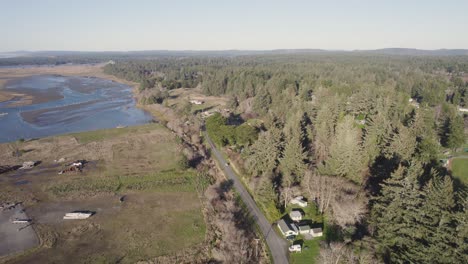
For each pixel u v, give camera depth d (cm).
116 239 5722
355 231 5088
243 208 6606
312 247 5250
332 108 9306
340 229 5369
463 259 3728
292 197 6612
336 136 7175
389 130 7125
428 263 3934
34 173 8506
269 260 4981
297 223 5853
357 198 5500
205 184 7850
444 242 3947
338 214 5459
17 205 6850
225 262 4888
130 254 5325
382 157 6719
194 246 5547
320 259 4778
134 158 9588
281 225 5750
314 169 6969
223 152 9825
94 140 11281
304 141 8606
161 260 5175
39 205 6888
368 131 7425
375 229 4844
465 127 9038
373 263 4272
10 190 7538
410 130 6956
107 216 6469
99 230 5978
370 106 9688
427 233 4122
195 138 11150
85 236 5791
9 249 5400
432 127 8069
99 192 7475
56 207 6812
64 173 8450
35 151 10150
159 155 9844
